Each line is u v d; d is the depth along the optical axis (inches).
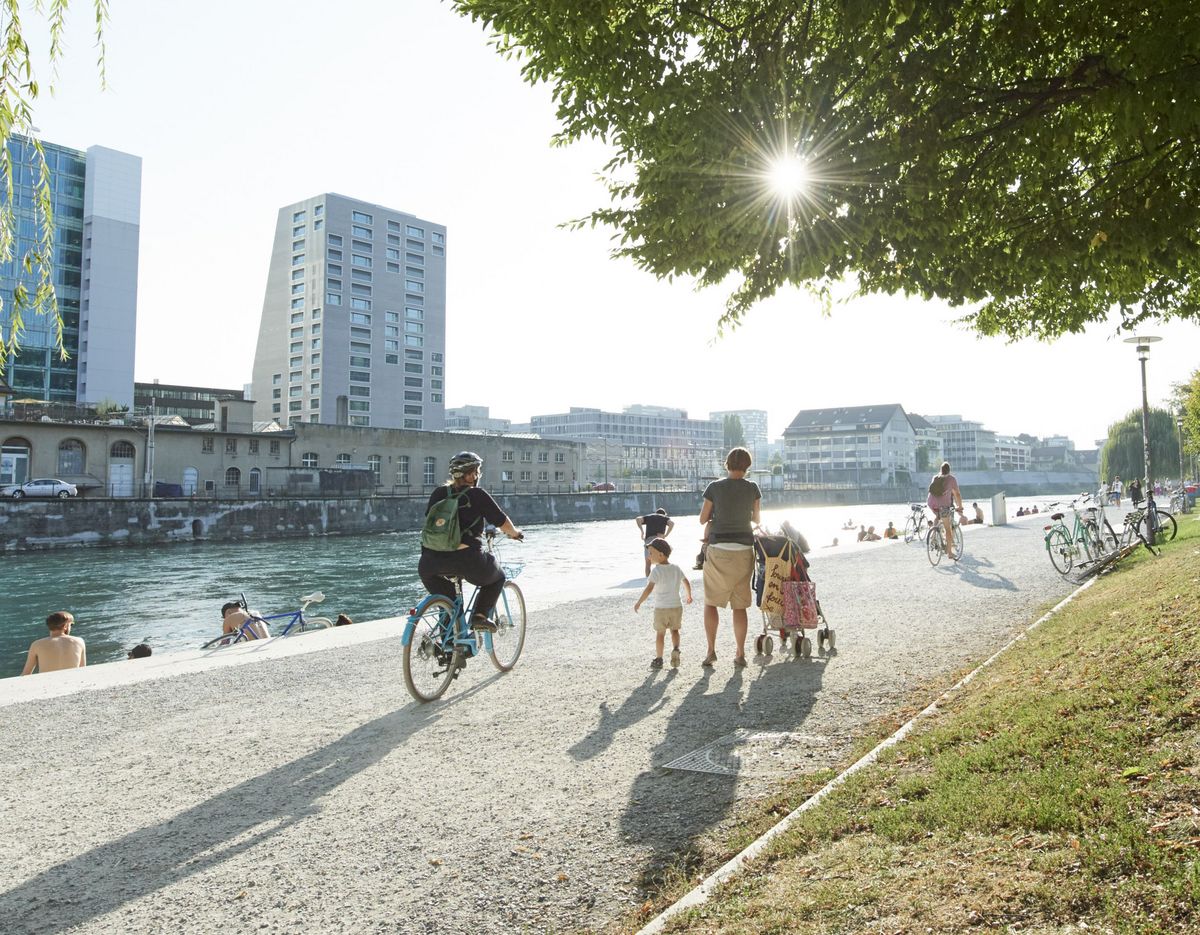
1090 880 102.2
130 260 3745.1
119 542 1926.7
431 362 5177.2
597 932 115.7
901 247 213.0
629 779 176.1
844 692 243.0
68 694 272.1
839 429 6904.5
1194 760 130.6
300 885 134.4
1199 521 767.1
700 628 374.3
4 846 154.6
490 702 249.8
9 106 192.1
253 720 238.7
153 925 123.0
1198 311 294.8
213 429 2556.6
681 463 6924.2
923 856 117.4
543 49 198.5
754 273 239.8
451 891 130.0
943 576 522.3
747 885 118.3
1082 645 233.5
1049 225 210.5
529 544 2119.8
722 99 192.2
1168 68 151.4
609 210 226.7
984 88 184.2
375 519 2495.1
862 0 163.3
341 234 4712.1
